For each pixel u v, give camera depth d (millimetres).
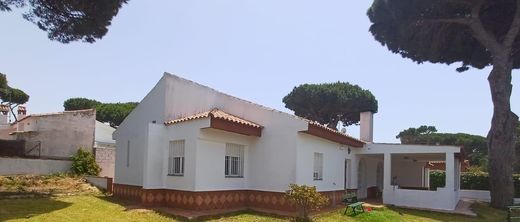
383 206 20156
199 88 17609
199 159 15023
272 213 15312
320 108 42406
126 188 19375
